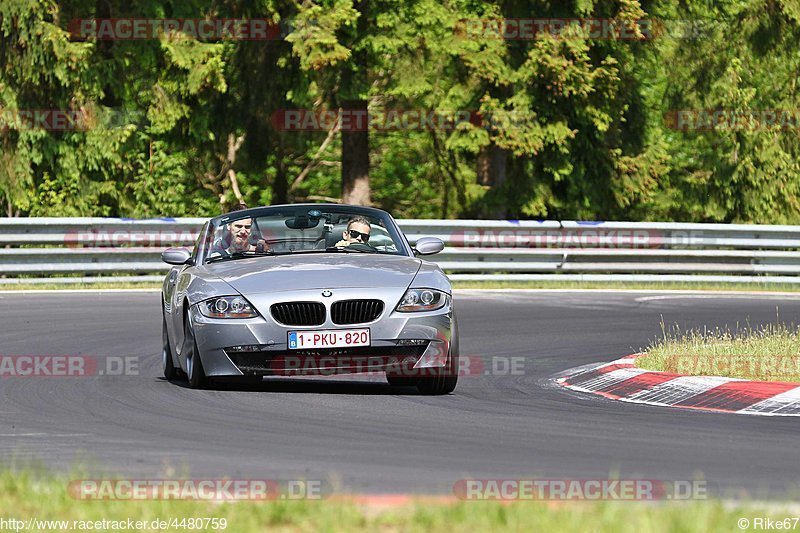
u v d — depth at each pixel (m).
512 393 31.12
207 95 86.25
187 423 25.62
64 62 80.25
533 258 71.12
